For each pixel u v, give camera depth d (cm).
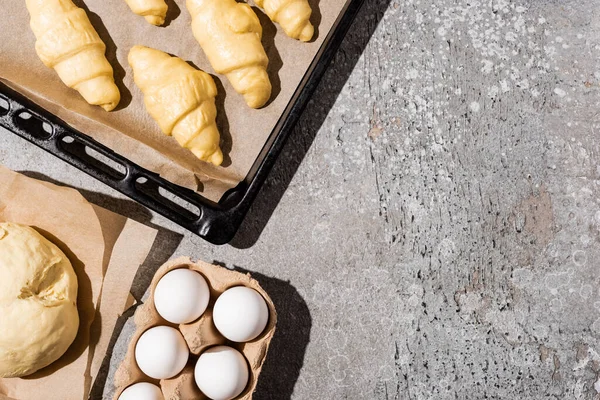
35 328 70
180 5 74
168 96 70
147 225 78
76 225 74
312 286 78
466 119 79
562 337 79
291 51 74
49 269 72
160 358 70
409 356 79
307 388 78
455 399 78
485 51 79
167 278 71
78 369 75
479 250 79
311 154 78
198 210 78
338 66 78
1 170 73
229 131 74
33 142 71
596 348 79
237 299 71
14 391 75
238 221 73
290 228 78
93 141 72
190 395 73
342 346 78
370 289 79
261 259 78
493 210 79
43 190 73
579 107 79
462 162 79
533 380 79
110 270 74
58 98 72
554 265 79
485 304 79
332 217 78
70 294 73
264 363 78
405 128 79
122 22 74
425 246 79
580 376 79
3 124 71
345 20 73
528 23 79
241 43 71
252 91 72
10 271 70
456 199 79
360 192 79
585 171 79
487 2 79
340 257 78
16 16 73
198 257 78
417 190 79
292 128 73
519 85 79
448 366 79
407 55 78
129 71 74
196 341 72
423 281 79
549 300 79
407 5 78
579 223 79
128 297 75
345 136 78
